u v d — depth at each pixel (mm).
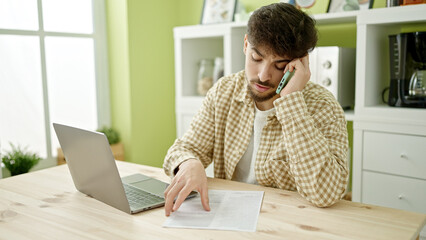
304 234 871
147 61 2959
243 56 2621
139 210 1025
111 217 999
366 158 2049
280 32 1150
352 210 1014
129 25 2803
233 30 2500
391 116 1936
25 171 2311
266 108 1370
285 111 1165
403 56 1928
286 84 1227
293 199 1101
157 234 890
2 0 2389
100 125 2949
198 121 1486
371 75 2066
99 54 2900
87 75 2863
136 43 2865
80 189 1213
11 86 2471
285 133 1161
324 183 1059
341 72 2164
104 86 2947
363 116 2033
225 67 2539
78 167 1155
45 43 2607
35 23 2549
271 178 1309
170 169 1305
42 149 2643
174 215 1001
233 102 1434
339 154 1148
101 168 1044
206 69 2834
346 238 847
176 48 2807
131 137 2900
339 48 2113
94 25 2855
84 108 2865
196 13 3061
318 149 1098
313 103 1275
